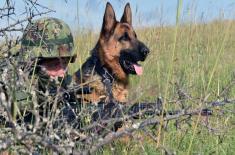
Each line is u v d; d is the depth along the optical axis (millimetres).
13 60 2732
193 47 7484
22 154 2279
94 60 5285
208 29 7469
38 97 3074
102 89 4750
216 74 6598
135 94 3531
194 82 5332
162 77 5684
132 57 5840
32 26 2863
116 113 3279
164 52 6887
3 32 2686
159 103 3297
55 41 3555
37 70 3410
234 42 10727
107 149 3447
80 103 3557
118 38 5840
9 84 2357
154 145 3504
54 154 2143
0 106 2305
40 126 2123
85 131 2844
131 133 2506
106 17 5910
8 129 2203
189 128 3910
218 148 3807
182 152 3564
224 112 3971
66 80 3844
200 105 3211
